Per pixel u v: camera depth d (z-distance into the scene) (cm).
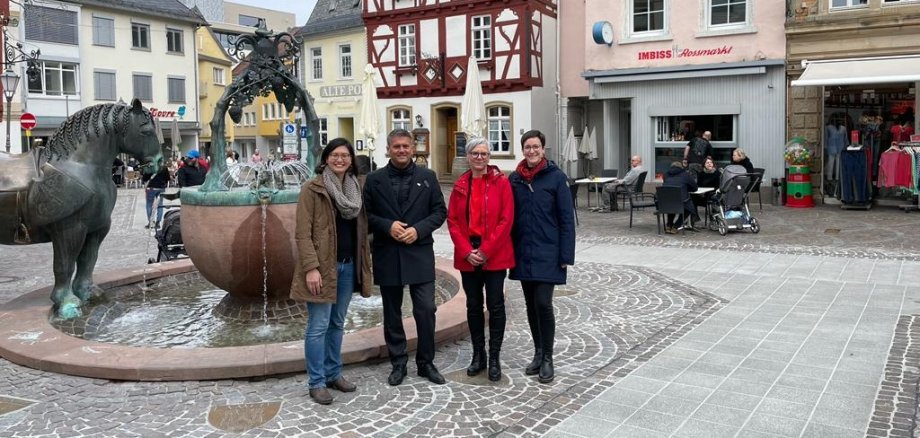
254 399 520
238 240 720
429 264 550
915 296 833
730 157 2062
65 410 502
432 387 545
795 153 1839
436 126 2970
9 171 720
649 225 1575
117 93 4172
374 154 3139
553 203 549
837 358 600
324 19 3734
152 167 777
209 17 6806
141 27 4300
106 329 733
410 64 3002
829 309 776
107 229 797
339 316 530
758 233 1396
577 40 2712
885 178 1659
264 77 783
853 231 1386
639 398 515
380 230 538
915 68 1717
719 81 2059
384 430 464
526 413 490
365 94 2205
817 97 1900
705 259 1121
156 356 574
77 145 738
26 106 3700
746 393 521
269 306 765
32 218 719
